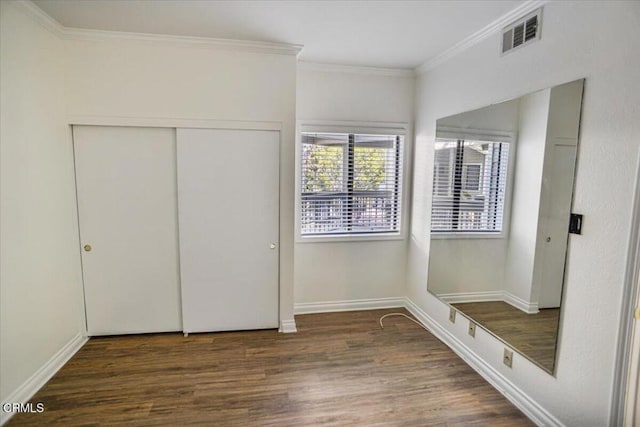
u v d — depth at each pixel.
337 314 3.44
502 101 2.21
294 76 2.78
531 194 1.97
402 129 3.43
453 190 2.76
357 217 3.49
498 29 2.25
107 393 2.12
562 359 1.78
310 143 3.29
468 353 2.55
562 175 1.77
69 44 2.48
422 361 2.57
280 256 2.95
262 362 2.51
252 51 2.70
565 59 1.75
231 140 2.76
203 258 2.85
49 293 2.31
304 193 3.35
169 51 2.60
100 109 2.56
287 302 3.01
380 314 3.46
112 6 2.10
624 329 1.49
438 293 2.98
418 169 3.36
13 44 1.97
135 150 2.67
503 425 1.91
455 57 2.73
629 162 1.45
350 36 2.54
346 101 3.29
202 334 2.92
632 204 1.44
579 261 1.69
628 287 1.47
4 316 1.91
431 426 1.89
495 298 2.28
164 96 2.63
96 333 2.80
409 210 3.54
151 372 2.36
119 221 2.72
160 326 2.89
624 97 1.46
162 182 2.74
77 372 2.34
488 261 2.34
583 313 1.67
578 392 1.70
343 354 2.65
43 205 2.26
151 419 1.91
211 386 2.21
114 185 2.68
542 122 1.90
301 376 2.34
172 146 2.72
